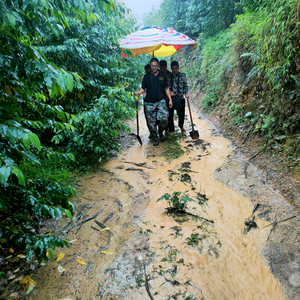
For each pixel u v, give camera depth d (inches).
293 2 146.9
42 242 64.3
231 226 102.0
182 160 170.6
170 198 121.9
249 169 147.8
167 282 75.4
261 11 192.5
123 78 223.3
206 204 117.3
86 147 163.2
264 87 186.5
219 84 286.0
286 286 75.1
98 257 85.9
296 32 145.6
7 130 50.8
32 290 73.2
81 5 62.0
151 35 191.6
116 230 100.0
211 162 163.9
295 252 86.6
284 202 112.8
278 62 164.4
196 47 456.8
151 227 101.2
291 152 135.6
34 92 72.5
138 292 72.2
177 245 90.9
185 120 276.8
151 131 198.7
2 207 62.5
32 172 120.7
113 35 187.3
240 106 211.8
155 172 154.2
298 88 147.2
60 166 145.3
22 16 58.2
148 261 83.5
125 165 165.0
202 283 75.4
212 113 272.5
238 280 77.4
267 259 85.4
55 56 155.3
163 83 192.5
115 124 166.2
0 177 47.9
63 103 165.2
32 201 70.5
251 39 212.4
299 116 139.6
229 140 197.3
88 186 136.9
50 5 59.4
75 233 98.4
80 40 165.6
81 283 75.8
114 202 120.3
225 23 348.5
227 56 278.8
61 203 77.4
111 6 65.5
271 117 164.1
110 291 72.8
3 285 73.3
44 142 165.8
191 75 439.5
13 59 57.6
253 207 113.9
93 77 184.5
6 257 81.7
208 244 91.4
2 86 62.1
